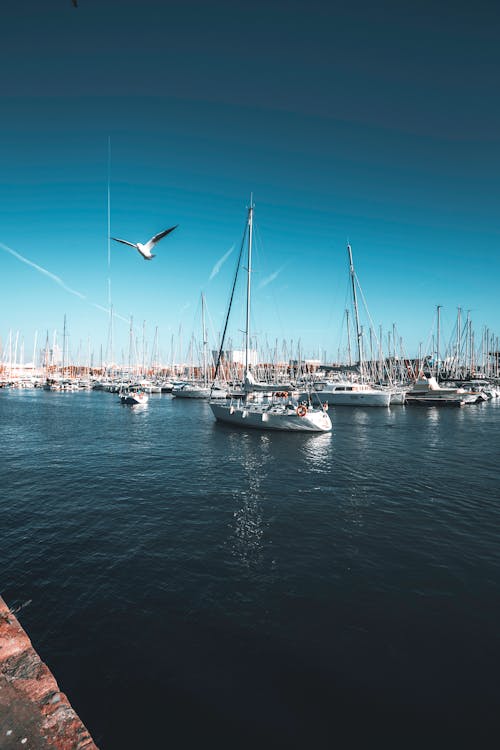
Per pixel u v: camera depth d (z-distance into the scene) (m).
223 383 72.94
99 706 5.43
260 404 34.31
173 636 6.81
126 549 10.20
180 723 5.18
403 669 6.07
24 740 2.92
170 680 5.87
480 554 9.94
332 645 6.60
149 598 7.95
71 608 7.60
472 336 81.00
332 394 55.38
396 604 7.74
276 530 11.50
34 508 13.42
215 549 10.22
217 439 28.20
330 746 4.89
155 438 28.80
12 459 21.64
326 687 5.74
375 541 10.73
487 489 15.82
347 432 32.06
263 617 7.34
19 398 75.19
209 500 14.30
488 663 6.20
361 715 5.30
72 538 10.91
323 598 7.96
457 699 5.55
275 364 87.44
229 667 6.12
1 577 8.76
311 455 22.66
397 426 36.34
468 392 60.81
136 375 98.81
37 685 3.49
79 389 98.38
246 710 5.37
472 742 4.94
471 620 7.25
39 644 6.61
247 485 16.34
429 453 23.33
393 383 74.69
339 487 16.05
